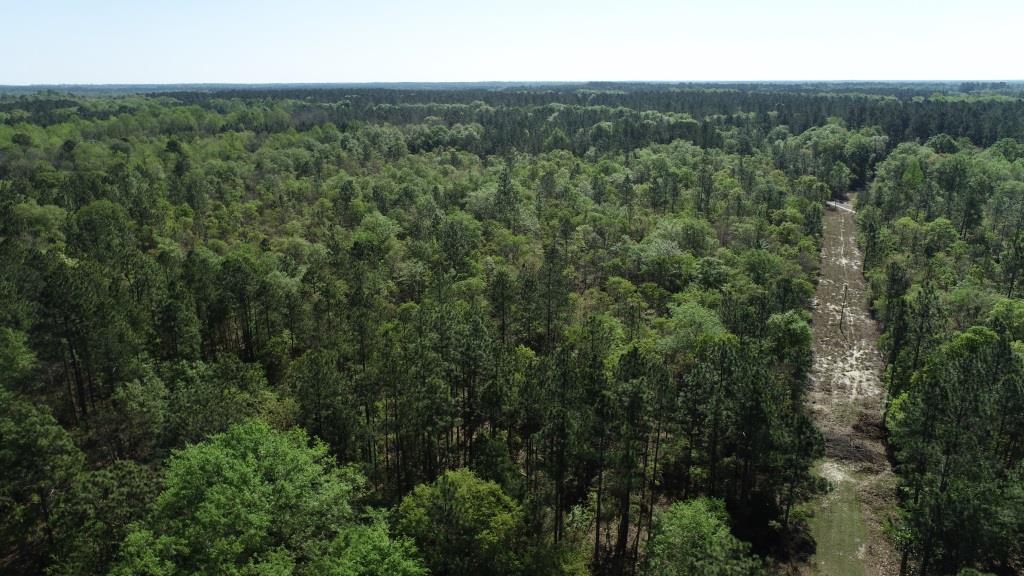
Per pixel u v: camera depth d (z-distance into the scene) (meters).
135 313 80.12
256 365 74.56
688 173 190.88
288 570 41.16
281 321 92.81
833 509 69.75
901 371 82.94
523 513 53.19
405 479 66.50
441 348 71.75
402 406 62.16
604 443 58.34
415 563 42.84
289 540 46.94
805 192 183.75
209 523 42.19
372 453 69.69
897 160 199.88
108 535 46.91
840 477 74.81
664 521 54.25
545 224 152.75
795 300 108.62
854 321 117.69
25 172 176.88
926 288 91.06
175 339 80.69
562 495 63.19
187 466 45.59
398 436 64.06
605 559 62.34
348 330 81.31
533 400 65.00
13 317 74.94
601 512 64.38
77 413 76.00
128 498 48.84
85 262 91.12
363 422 66.19
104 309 74.06
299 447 54.34
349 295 97.56
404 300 113.50
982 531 51.00
